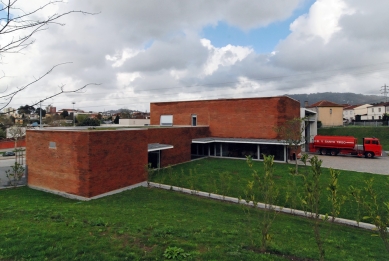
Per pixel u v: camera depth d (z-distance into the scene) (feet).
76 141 46.26
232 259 17.65
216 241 21.84
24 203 38.22
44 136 51.44
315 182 17.16
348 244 26.50
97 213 31.04
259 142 82.23
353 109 275.39
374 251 24.85
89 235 20.95
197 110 101.09
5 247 17.72
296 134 63.57
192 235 23.25
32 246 17.97
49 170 50.67
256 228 29.22
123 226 24.76
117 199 44.01
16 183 54.90
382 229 14.29
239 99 92.17
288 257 19.72
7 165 80.84
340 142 99.50
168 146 68.13
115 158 50.37
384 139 143.02
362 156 96.99
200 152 96.94
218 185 53.26
